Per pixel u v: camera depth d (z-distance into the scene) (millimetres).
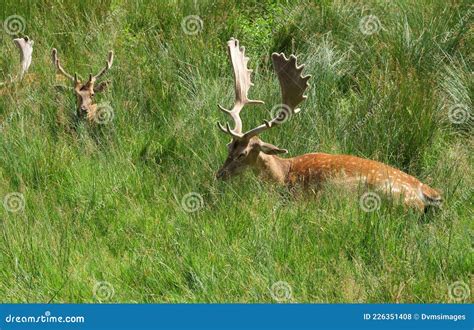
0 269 8977
